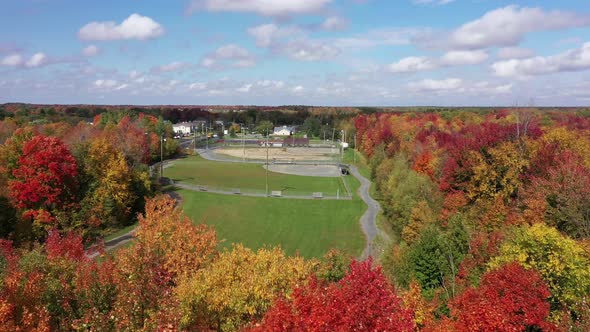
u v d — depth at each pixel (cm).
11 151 6384
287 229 7462
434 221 5616
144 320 2225
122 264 2952
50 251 3456
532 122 8188
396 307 2067
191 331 2472
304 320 1892
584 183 4447
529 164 6025
